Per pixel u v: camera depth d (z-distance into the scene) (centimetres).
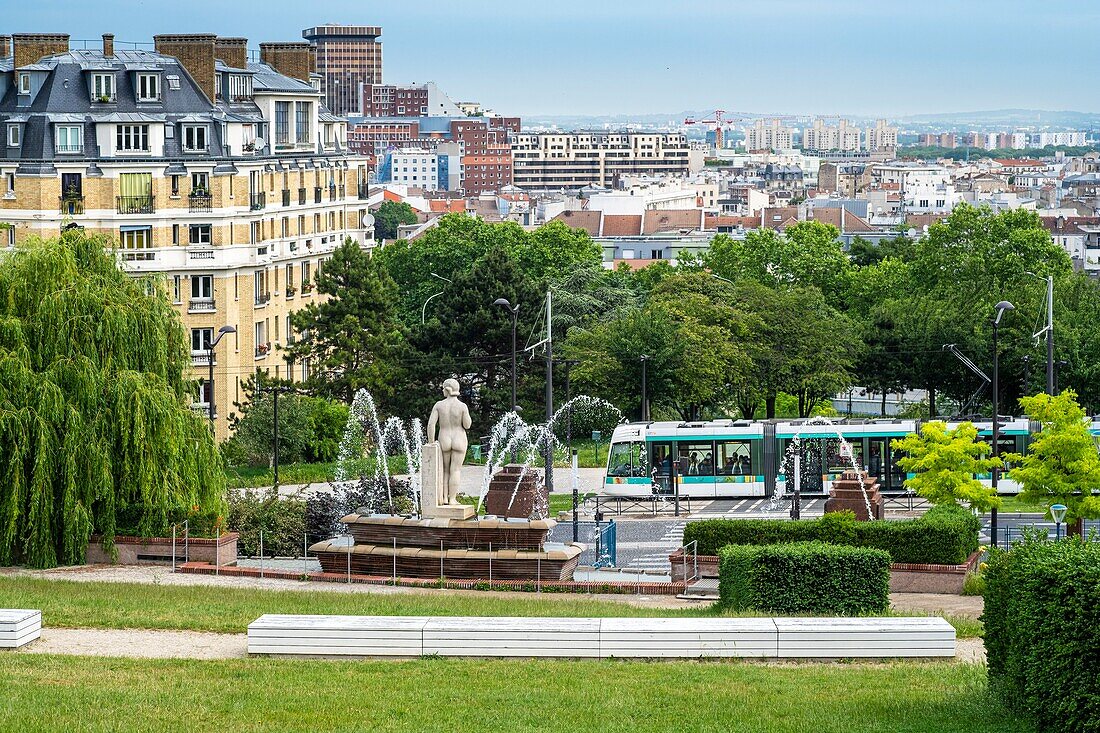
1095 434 10462
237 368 14012
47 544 6925
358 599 5972
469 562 6694
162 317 7425
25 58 14012
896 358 14712
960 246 17662
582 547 7019
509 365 13400
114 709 4000
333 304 13125
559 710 3994
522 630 4641
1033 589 3788
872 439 10444
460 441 6975
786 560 5447
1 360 6881
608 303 16288
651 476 10481
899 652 4603
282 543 7769
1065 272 17075
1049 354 10900
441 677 4366
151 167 13475
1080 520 7912
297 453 12031
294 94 15412
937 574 6538
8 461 6838
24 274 7181
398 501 8550
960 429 8050
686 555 6706
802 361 14150
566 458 12294
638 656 4616
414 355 13238
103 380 7031
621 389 13125
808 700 4069
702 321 14050
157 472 7075
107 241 7694
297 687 4244
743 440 10500
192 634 5112
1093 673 3606
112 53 14062
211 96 14300
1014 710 3888
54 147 13388
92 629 5175
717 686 4238
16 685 4241
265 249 14488
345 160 16550
